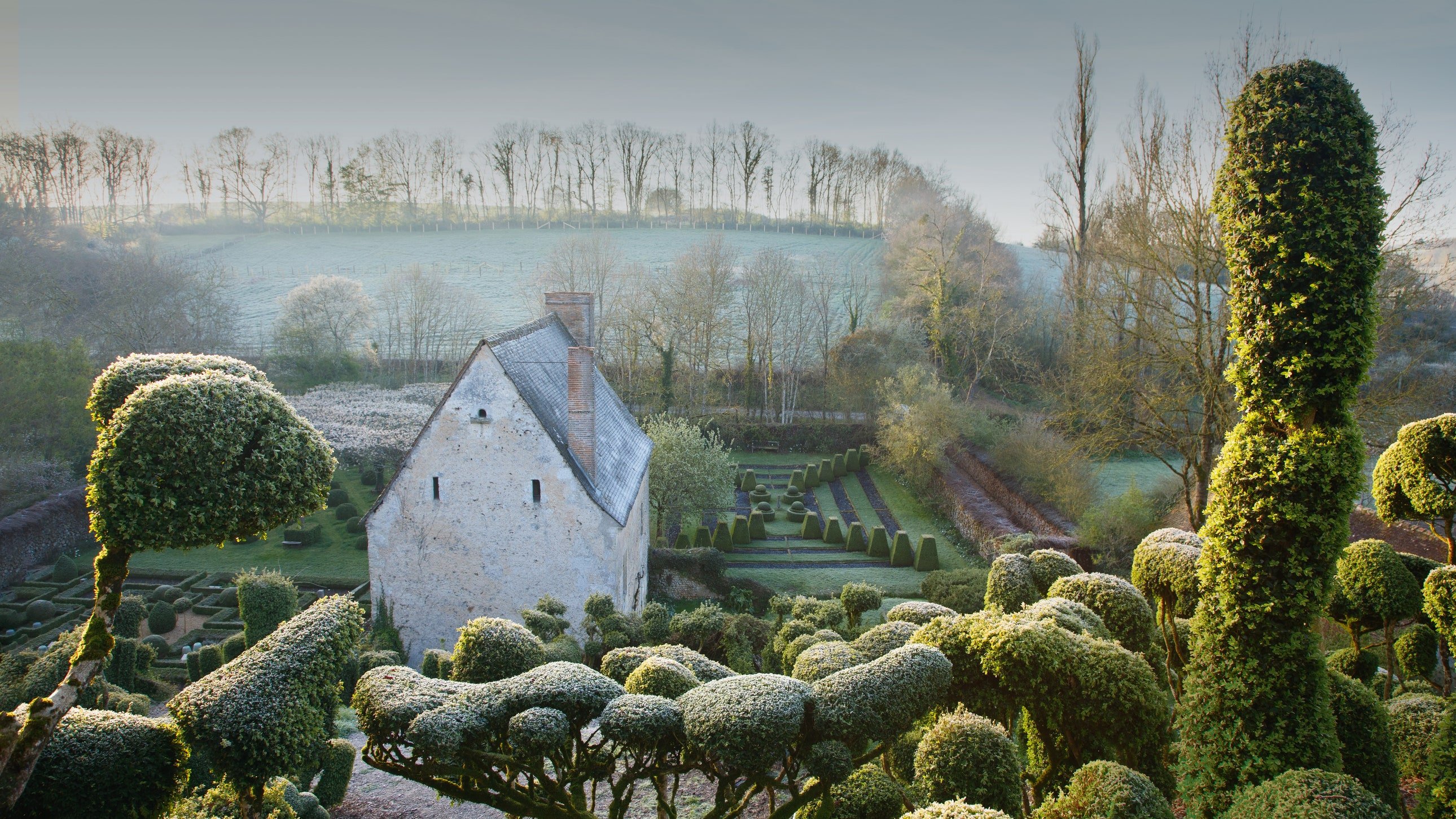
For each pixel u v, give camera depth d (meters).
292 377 64.81
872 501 50.62
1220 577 10.36
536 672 11.22
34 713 8.87
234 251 109.00
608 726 9.79
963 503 43.84
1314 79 9.70
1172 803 12.73
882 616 31.91
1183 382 31.81
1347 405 9.84
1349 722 10.94
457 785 10.80
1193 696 10.62
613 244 97.81
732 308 82.75
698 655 14.32
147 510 9.79
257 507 10.65
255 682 10.92
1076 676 10.41
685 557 35.78
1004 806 9.80
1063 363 51.97
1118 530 33.12
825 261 89.94
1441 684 16.30
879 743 12.02
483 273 100.56
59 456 45.44
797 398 68.25
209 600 34.09
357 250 111.62
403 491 28.34
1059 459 37.34
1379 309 9.84
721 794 10.40
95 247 84.56
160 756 10.24
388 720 10.38
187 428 10.05
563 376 33.56
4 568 36.59
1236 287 10.30
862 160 139.75
